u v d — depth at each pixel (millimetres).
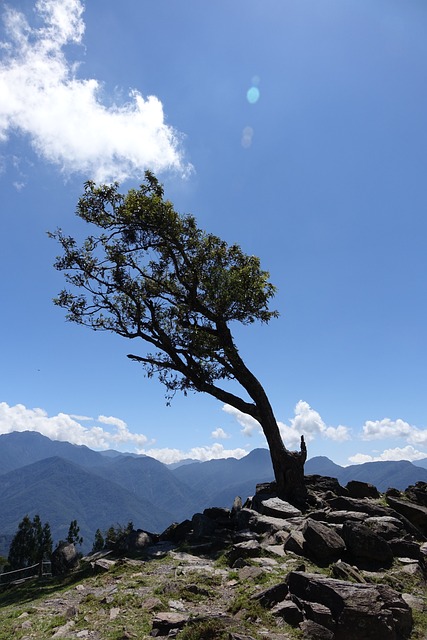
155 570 15805
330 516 19422
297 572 11453
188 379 28703
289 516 20125
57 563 20438
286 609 10172
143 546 20781
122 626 10453
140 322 27875
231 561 15578
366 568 13828
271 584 12133
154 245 28078
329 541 14578
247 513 20984
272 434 26234
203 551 18625
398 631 9711
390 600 10203
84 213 27438
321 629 9383
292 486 24531
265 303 27781
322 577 11000
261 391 27344
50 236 26922
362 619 9352
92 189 27266
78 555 21188
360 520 18578
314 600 10430
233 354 27406
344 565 12859
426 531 19641
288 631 9492
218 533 21359
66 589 15508
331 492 24734
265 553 15328
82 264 26844
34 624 11375
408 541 15586
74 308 27359
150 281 29766
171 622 10055
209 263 28156
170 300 28719
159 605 11523
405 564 14266
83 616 11531
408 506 20281
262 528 18828
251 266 28156
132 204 26594
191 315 28844
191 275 28453
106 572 16422
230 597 11961
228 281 26703
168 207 26969
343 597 9875
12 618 12445
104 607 11992
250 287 27266
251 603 10836
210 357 28438
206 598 12062
